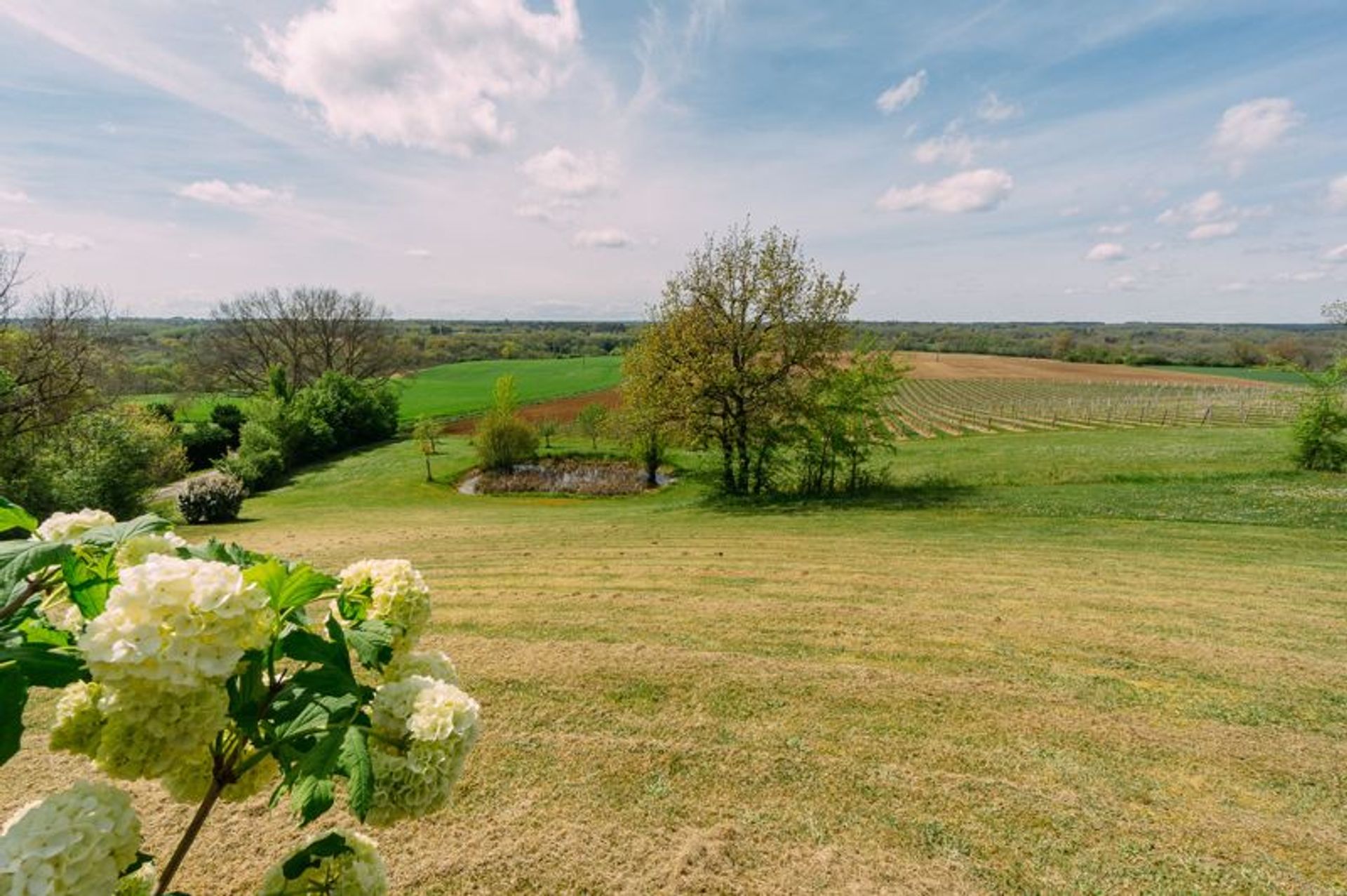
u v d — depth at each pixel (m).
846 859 3.48
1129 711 5.07
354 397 40.66
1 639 1.37
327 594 1.90
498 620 7.27
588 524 16.50
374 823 1.58
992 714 5.02
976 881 3.34
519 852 3.48
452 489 30.28
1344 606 7.53
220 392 44.28
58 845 1.11
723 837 3.62
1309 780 4.17
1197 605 7.62
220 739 1.61
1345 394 19.59
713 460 23.59
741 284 19.44
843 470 20.42
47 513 15.62
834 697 5.29
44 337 15.46
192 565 1.26
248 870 3.25
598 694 5.32
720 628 6.93
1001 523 13.59
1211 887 3.30
